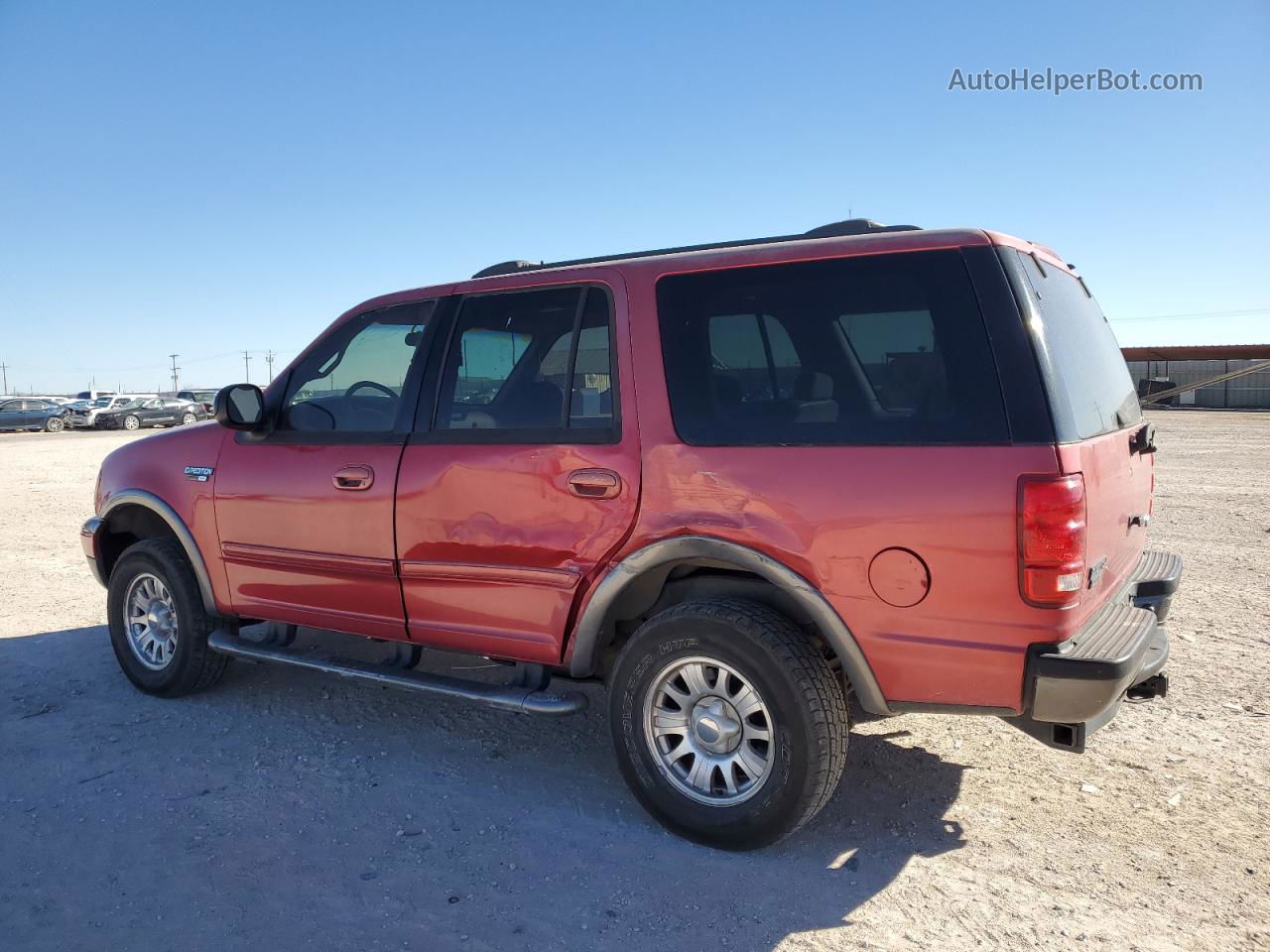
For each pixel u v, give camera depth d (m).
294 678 5.04
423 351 3.89
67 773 3.79
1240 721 4.28
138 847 3.18
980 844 3.19
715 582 3.29
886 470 2.83
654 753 3.25
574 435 3.41
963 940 2.64
